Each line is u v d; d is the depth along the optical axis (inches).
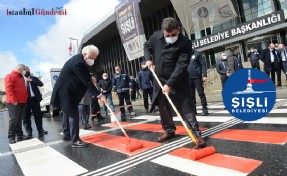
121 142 185.8
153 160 132.9
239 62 329.7
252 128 176.2
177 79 149.0
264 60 456.1
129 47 776.3
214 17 647.1
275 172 99.3
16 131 260.2
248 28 745.6
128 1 745.0
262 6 756.6
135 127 249.8
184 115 157.2
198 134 152.8
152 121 277.6
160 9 1032.2
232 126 190.4
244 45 781.9
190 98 158.4
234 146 139.1
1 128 461.1
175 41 154.1
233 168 108.7
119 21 797.2
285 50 445.1
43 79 735.1
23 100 251.3
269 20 697.6
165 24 147.5
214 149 131.1
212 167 112.7
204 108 265.6
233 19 813.9
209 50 877.2
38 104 276.2
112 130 250.7
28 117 271.6
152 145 163.6
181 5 692.1
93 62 183.6
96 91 177.6
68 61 186.2
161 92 165.5
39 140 246.8
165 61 157.9
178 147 150.5
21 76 252.4
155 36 163.8
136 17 731.4
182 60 150.0
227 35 799.7
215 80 781.9
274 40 717.3
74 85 185.2
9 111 245.4
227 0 616.4
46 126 389.4
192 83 267.1
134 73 1232.8
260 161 112.5
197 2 660.7
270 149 126.6
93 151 169.9
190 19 684.7
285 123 178.2
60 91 187.5
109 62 1450.5
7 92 242.4
